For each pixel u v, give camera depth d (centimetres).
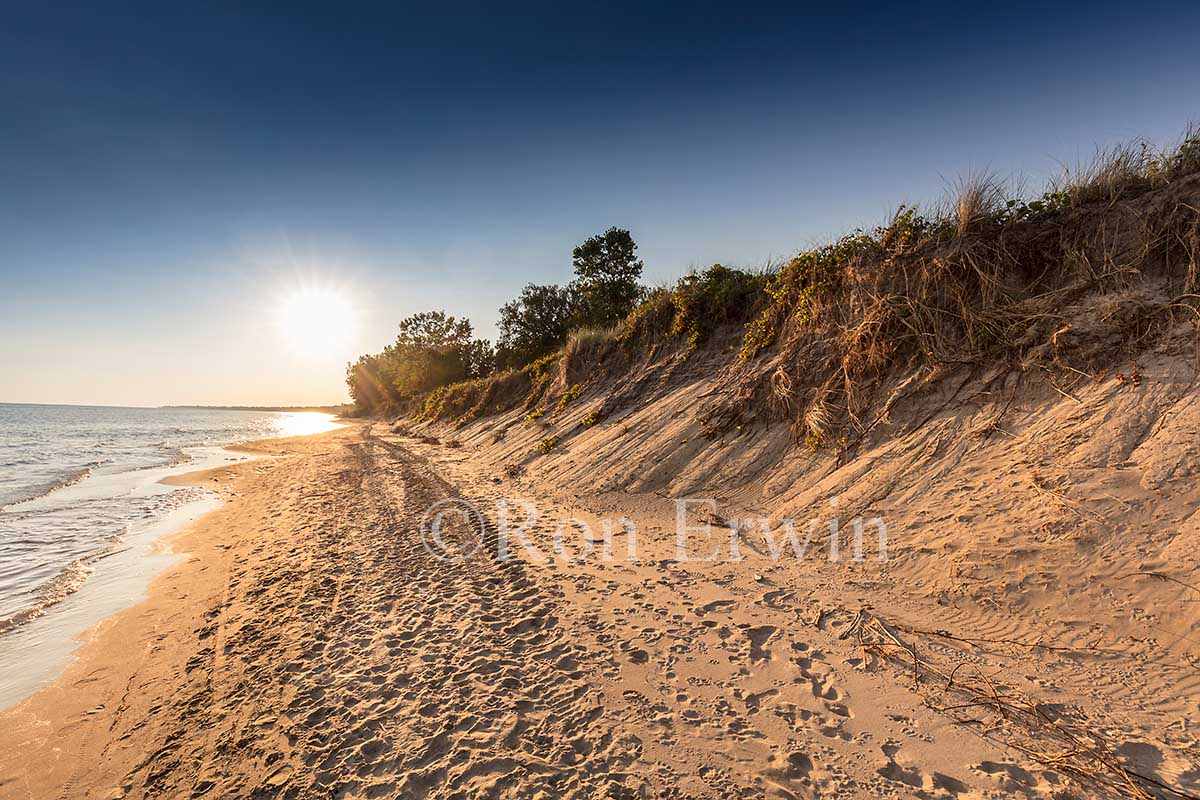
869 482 662
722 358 1231
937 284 775
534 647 478
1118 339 589
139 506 1318
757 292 1280
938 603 467
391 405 6141
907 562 529
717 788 306
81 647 559
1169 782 280
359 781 331
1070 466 511
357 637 521
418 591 622
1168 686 341
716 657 440
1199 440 455
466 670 447
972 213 788
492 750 348
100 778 357
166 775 354
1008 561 467
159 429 5578
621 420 1258
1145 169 702
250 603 632
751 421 935
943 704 359
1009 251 739
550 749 347
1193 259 582
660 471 965
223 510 1234
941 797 290
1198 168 651
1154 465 462
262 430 5391
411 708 401
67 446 3300
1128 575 409
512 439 1717
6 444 3475
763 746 338
